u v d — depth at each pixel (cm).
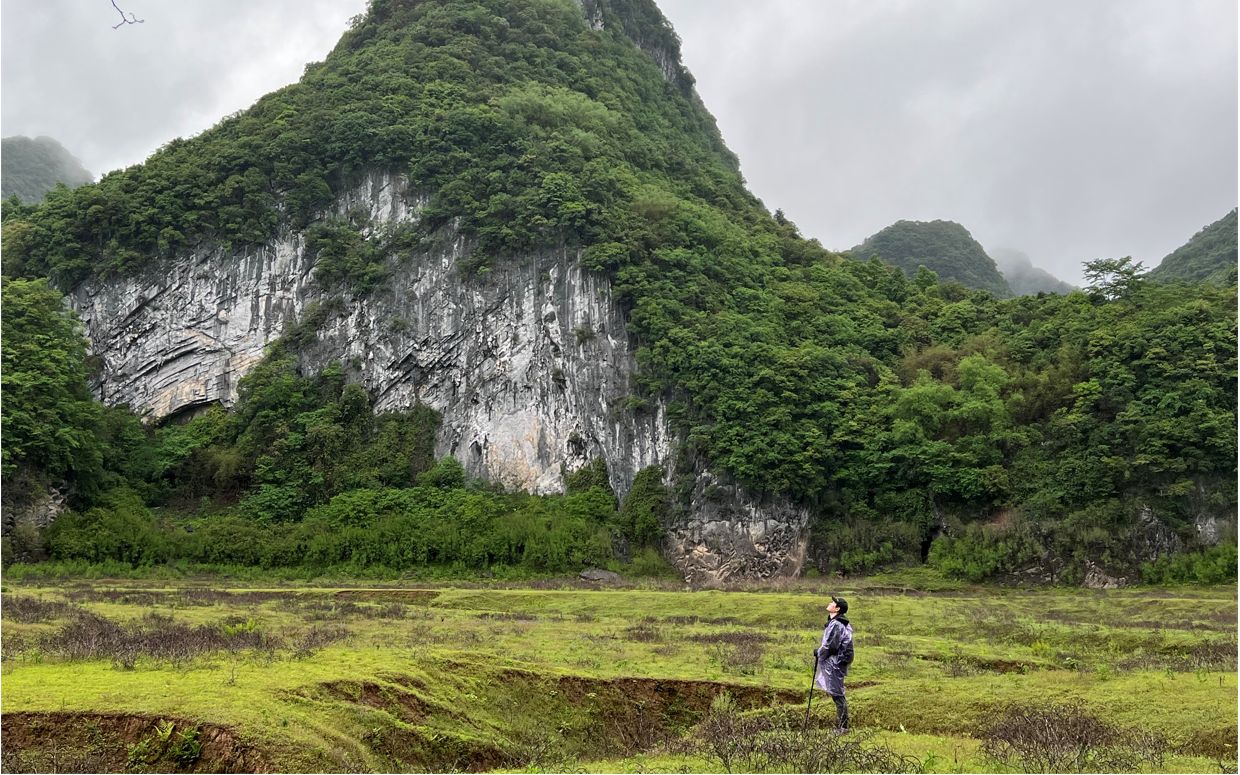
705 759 1310
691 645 2395
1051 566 5131
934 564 5369
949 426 6000
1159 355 5672
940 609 3416
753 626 3077
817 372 6262
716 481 5888
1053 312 7162
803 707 1634
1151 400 5503
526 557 5619
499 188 7294
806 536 5766
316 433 6556
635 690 1828
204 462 6638
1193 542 5069
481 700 1667
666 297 6662
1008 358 6525
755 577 5631
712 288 6875
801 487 5747
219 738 1223
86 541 5412
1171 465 5156
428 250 7244
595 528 5894
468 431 6738
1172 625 2934
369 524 5947
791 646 2397
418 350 7019
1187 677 1592
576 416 6569
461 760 1438
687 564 5750
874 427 5956
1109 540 5100
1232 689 1462
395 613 3155
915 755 1288
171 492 6569
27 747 1212
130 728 1245
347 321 7194
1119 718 1403
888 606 3475
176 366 7294
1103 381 5809
